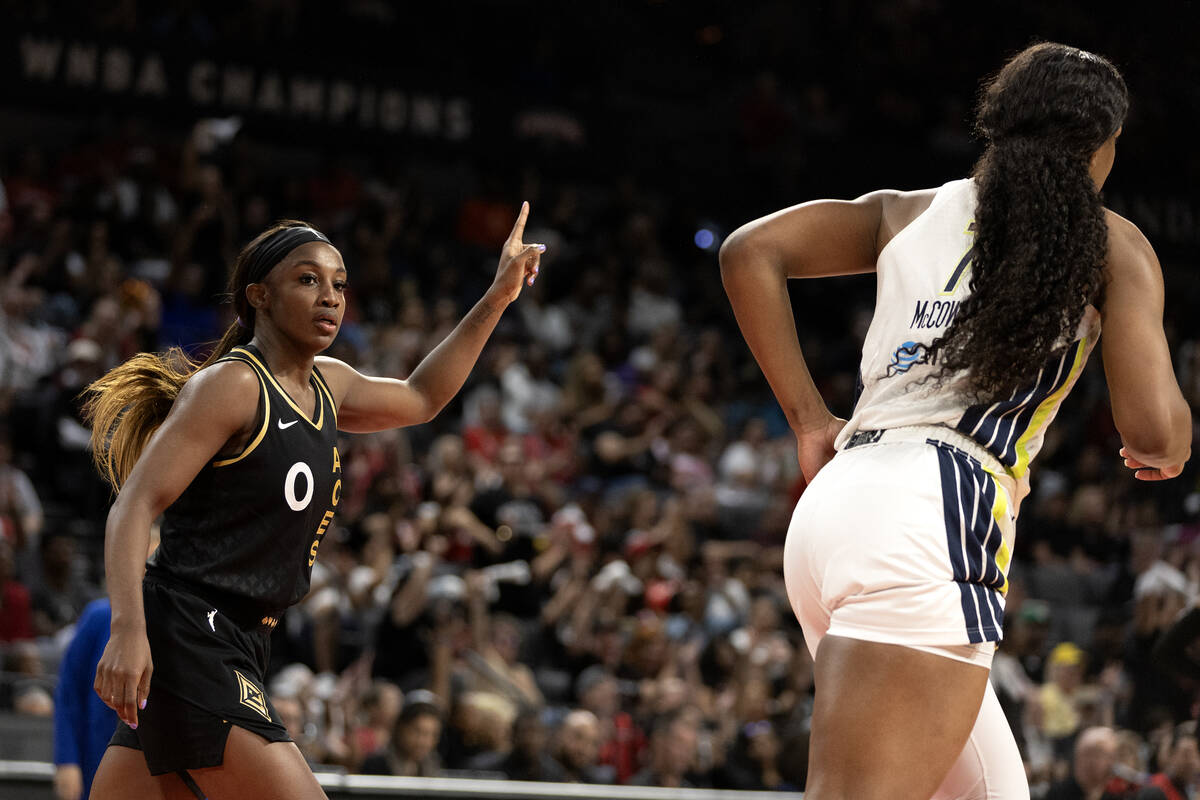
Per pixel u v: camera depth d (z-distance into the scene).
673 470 22.05
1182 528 19.97
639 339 26.89
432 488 18.39
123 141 24.20
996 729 4.23
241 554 5.10
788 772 13.98
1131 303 3.85
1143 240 3.99
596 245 28.91
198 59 26.11
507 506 18.58
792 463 22.44
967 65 32.84
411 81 28.17
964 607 3.70
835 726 3.65
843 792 3.60
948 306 3.92
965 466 3.84
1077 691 14.48
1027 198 3.87
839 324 30.03
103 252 21.39
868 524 3.78
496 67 30.05
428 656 14.55
